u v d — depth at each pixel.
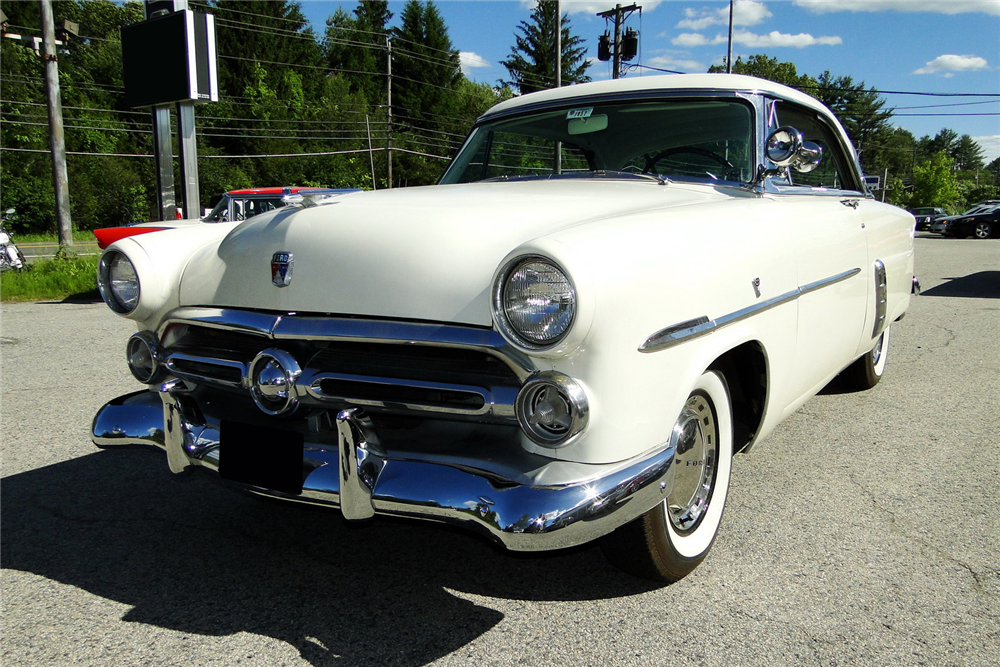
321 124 48.78
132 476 3.42
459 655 2.02
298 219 2.35
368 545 2.71
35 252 22.61
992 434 3.91
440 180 3.68
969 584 2.38
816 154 2.79
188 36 9.94
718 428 2.50
